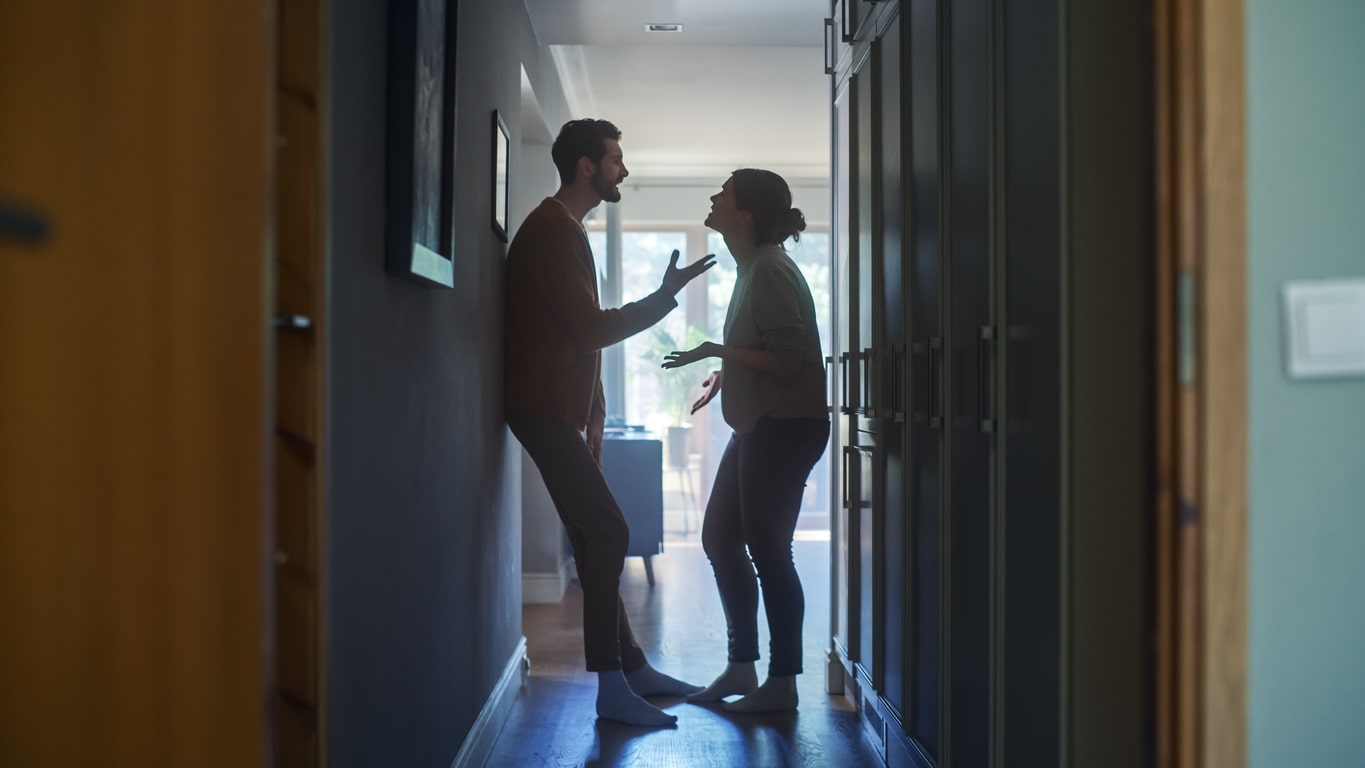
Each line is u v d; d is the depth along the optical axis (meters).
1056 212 1.52
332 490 1.51
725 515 3.35
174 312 1.01
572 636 4.32
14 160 1.00
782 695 3.25
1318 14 1.28
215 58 1.02
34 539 1.01
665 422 8.13
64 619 1.01
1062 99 1.47
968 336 2.05
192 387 1.02
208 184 1.02
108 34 1.01
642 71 5.58
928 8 2.36
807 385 3.23
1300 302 1.26
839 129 3.47
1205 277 1.15
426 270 1.98
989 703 1.86
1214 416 1.15
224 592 1.02
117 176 1.01
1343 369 1.26
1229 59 1.16
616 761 2.80
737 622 3.36
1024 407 1.68
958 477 2.12
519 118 3.83
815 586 5.45
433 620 2.26
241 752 1.02
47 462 1.00
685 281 3.26
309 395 1.35
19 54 1.00
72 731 1.01
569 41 4.41
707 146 7.54
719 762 2.79
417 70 1.88
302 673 1.35
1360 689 1.28
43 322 1.00
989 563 1.88
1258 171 1.27
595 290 3.34
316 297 1.35
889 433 2.77
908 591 2.54
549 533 5.11
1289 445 1.27
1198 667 1.16
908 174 2.55
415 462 2.09
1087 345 1.46
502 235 3.25
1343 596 1.27
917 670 2.49
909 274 2.55
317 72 1.35
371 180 1.75
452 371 2.48
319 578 1.36
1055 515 1.53
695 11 4.01
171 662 1.01
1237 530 1.16
